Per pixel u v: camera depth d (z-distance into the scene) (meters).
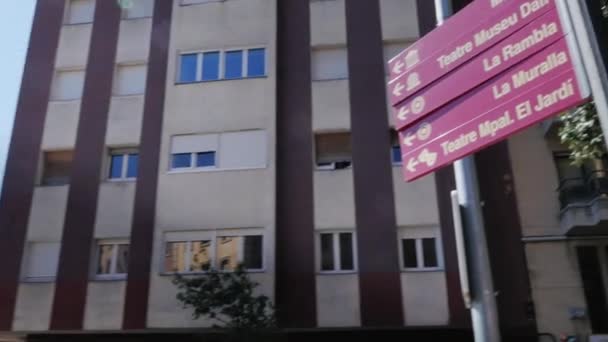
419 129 3.81
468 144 3.37
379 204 12.97
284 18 15.05
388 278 12.36
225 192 13.34
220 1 15.21
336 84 14.19
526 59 3.12
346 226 12.91
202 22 15.08
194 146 13.93
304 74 14.41
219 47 14.75
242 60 14.54
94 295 13.02
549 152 13.15
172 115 14.25
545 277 12.22
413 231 12.78
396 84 4.13
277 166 13.66
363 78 14.12
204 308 11.00
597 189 11.79
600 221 11.51
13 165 14.45
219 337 12.41
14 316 13.09
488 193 12.99
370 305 12.23
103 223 13.58
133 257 13.14
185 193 13.49
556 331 11.82
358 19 14.68
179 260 13.03
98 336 13.35
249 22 14.86
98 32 15.55
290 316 12.38
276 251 12.88
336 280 12.52
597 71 2.43
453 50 3.67
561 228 12.48
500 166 13.19
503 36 3.31
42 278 13.47
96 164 14.16
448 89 3.62
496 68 3.30
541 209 12.74
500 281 12.30
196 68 14.68
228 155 13.70
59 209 13.90
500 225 12.72
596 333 11.71
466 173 3.88
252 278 12.49
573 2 2.60
